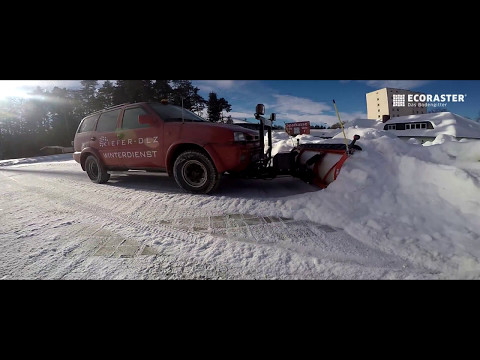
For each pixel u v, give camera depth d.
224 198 3.42
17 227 2.67
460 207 2.30
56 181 5.63
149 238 2.33
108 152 4.50
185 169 3.69
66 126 40.47
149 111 3.97
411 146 3.46
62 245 2.22
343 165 3.12
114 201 3.61
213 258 1.95
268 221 2.65
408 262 1.80
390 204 2.61
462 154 3.05
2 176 7.06
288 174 3.73
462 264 1.71
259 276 1.72
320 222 2.58
